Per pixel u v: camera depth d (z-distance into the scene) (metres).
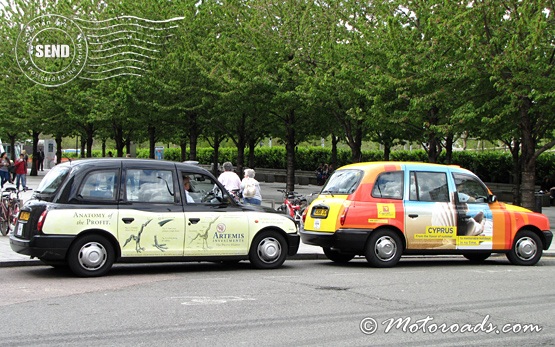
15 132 49.19
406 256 16.14
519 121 22.27
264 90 27.80
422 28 23.03
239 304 9.23
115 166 11.86
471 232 13.77
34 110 40.09
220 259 12.45
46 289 10.31
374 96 23.28
